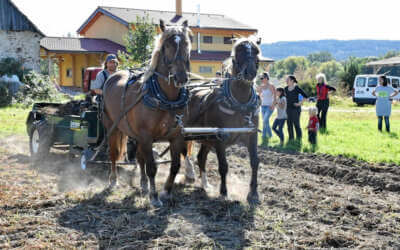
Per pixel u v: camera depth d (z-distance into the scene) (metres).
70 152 8.45
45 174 7.68
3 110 20.17
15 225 5.02
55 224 5.12
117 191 6.65
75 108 9.08
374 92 13.16
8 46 27.83
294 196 6.36
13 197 6.08
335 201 6.05
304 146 10.57
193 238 4.74
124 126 6.37
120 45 36.69
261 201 6.16
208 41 36.62
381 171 8.12
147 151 5.86
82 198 6.13
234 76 5.99
